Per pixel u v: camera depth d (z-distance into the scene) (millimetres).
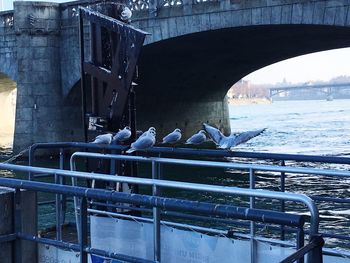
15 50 35656
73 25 33750
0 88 57125
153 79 38875
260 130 6703
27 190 5570
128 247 6555
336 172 5504
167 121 45406
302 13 23734
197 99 47531
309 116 112688
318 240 3502
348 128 68625
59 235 6988
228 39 29875
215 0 26500
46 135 34312
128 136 7871
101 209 8406
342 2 22594
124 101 9078
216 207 3834
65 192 4766
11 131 62250
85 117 9852
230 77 45219
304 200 3918
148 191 17812
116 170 8906
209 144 38562
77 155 7695
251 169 5953
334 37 30484
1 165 6457
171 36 28219
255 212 3662
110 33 9523
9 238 5500
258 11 25078
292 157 6566
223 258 5805
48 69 34344
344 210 17250
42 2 34188
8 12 35812
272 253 5500
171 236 6164
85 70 9836
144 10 29047
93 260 5895
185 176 26000
